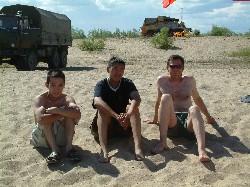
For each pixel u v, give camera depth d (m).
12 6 10.41
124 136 3.23
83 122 3.69
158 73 8.16
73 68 10.86
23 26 9.70
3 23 9.62
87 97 4.91
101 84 3.04
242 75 7.35
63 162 2.81
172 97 3.21
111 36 20.61
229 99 4.45
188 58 13.62
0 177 2.63
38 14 10.23
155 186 2.43
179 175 2.54
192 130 3.03
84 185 2.50
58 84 2.93
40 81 6.59
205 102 4.30
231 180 2.44
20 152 3.01
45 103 3.04
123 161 2.78
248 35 18.34
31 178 2.62
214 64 11.36
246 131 3.31
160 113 2.94
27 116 3.99
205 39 17.73
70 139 2.91
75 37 20.69
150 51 15.77
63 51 11.70
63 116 2.88
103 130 2.91
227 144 3.05
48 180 2.57
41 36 10.19
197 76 7.30
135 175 2.58
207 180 2.48
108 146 3.07
